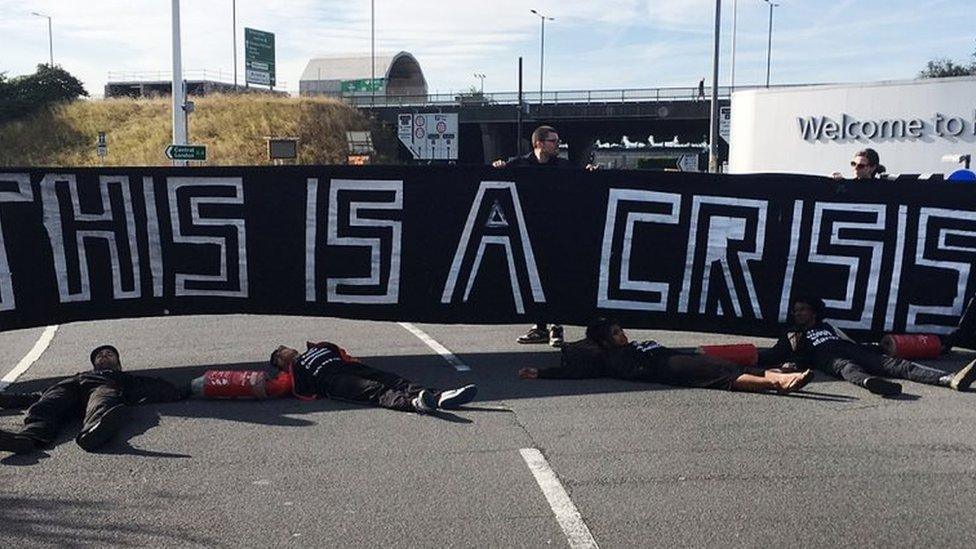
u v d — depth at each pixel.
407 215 8.22
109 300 7.97
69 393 6.21
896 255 8.46
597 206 8.33
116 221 7.93
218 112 55.78
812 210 8.43
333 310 8.27
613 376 7.45
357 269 8.23
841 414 6.29
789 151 27.89
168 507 4.62
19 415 6.57
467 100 62.03
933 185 8.40
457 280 8.30
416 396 6.46
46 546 4.14
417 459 5.37
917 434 5.79
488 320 8.35
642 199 8.34
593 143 77.12
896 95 25.56
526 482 4.95
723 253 8.43
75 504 4.68
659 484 4.90
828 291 8.49
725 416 6.26
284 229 8.15
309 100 59.66
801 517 4.42
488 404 6.64
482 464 5.26
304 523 4.40
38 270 7.79
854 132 26.47
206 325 10.77
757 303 8.47
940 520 4.38
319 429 6.04
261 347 9.20
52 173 7.77
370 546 4.13
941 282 8.46
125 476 5.12
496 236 8.28
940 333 8.49
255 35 83.00
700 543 4.12
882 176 10.16
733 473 5.07
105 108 55.78
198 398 6.91
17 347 9.59
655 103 54.53
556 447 5.58
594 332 7.57
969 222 8.40
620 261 8.38
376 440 5.77
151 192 7.97
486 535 4.23
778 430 5.91
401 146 61.19
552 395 6.90
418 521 4.41
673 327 8.48
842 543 4.12
